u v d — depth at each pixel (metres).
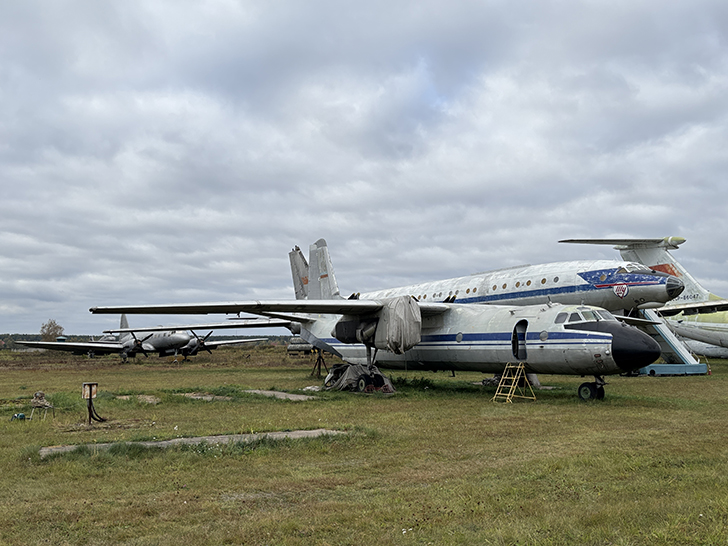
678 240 35.06
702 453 8.91
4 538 5.38
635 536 5.25
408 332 21.02
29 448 8.88
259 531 5.52
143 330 35.59
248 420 13.13
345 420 13.12
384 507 6.24
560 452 9.18
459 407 15.67
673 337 30.55
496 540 5.21
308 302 21.08
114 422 13.05
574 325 16.91
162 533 5.53
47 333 140.88
